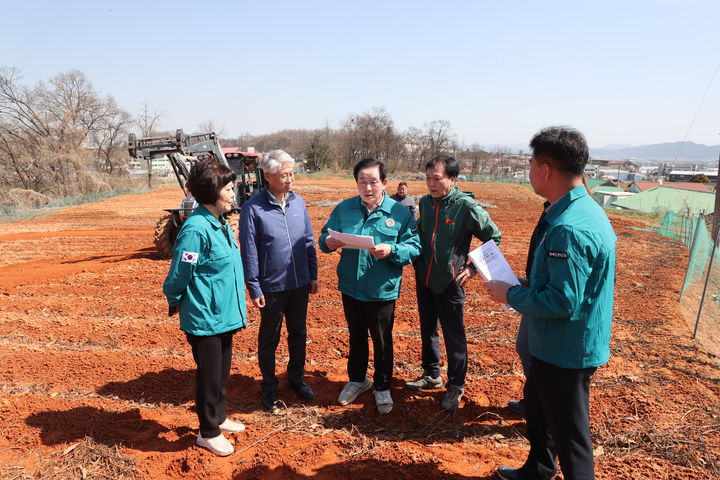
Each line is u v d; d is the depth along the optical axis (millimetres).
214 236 2797
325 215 16281
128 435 3072
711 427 3078
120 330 5012
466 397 3553
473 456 2854
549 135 2066
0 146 30172
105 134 37156
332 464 2771
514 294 2184
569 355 2061
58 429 3102
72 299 6262
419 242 3352
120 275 7617
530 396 2459
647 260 8781
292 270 3410
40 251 10672
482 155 67750
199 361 2850
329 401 3547
